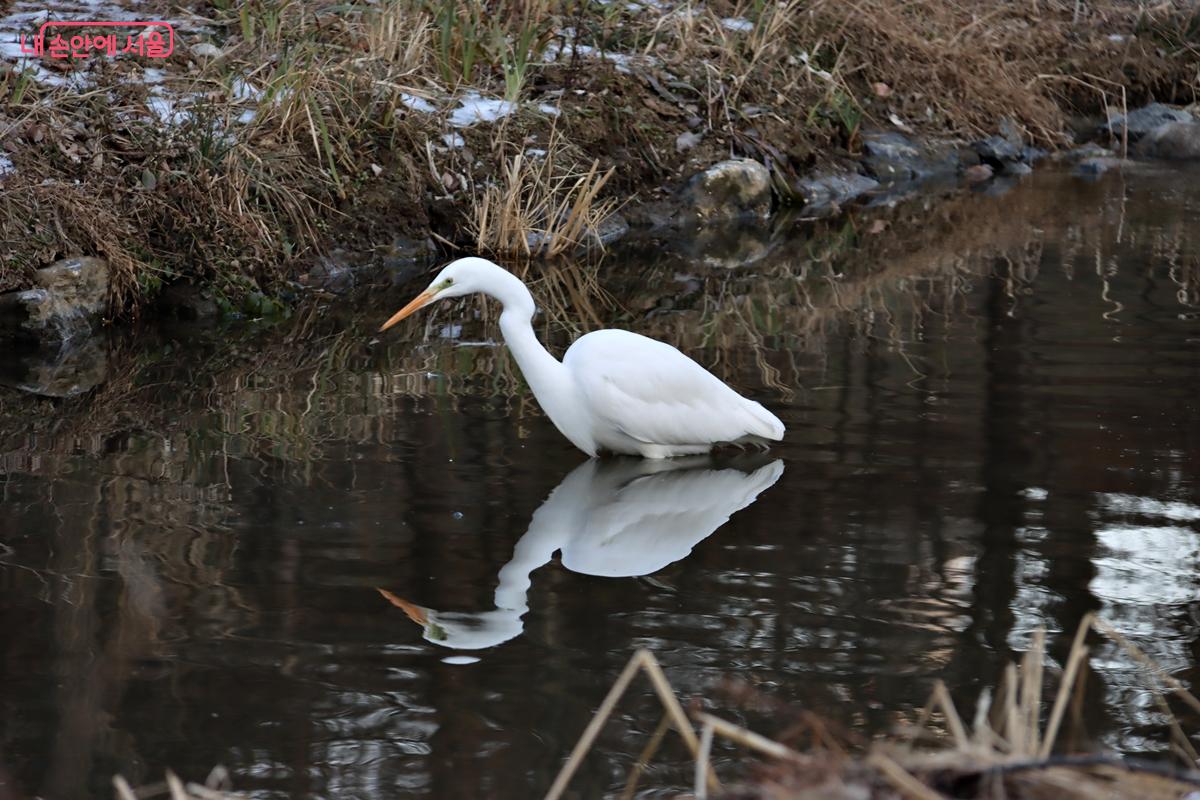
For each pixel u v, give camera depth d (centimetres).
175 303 1503
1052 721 542
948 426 1076
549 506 937
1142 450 1014
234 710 667
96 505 932
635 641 738
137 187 1539
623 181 1938
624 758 629
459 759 629
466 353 1344
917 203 2053
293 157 1669
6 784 604
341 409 1156
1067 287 1514
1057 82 2520
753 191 1983
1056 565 828
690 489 972
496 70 2009
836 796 479
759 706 669
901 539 870
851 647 729
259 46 1839
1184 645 730
